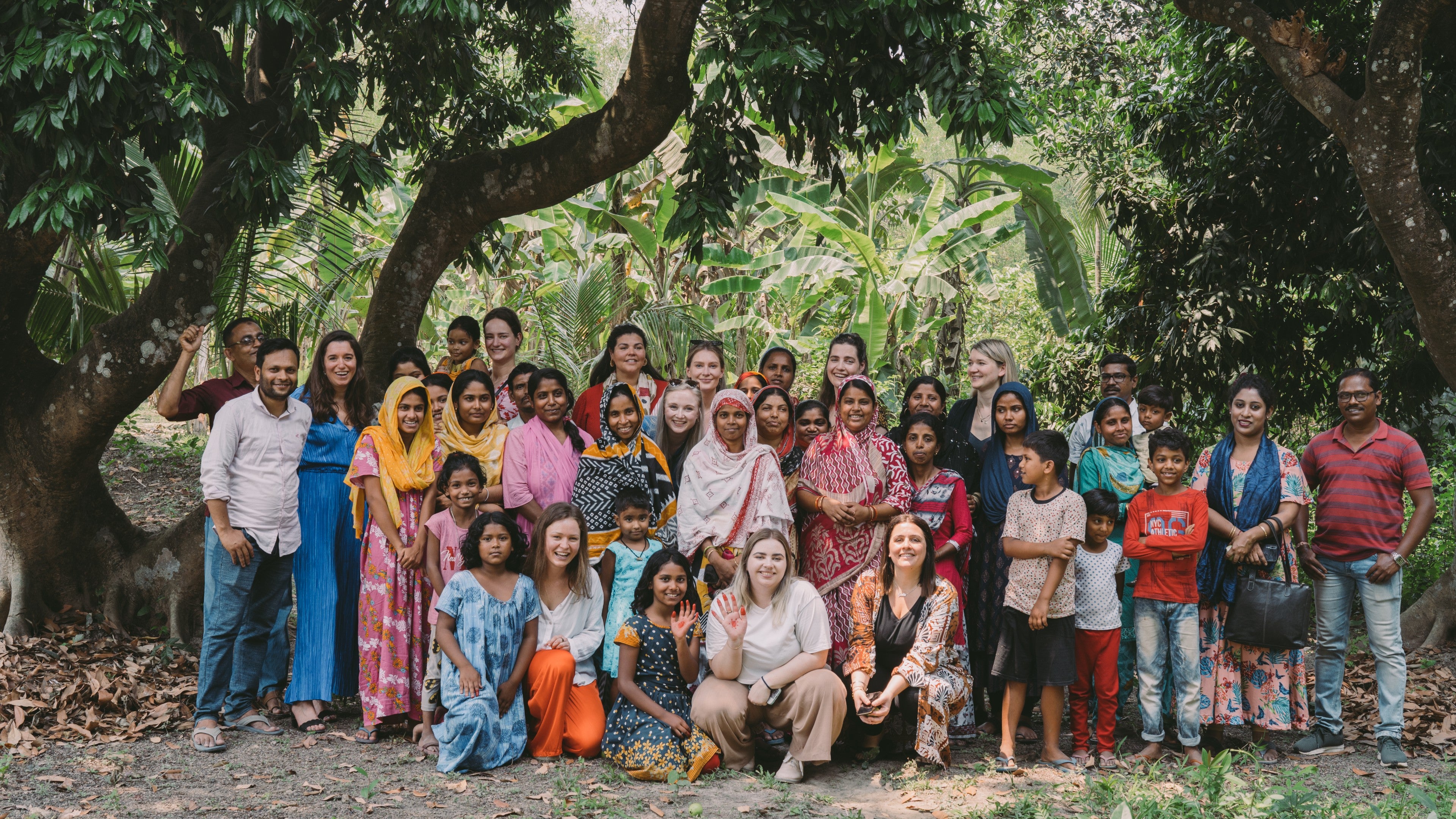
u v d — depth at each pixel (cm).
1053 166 1471
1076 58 1189
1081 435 591
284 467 506
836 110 615
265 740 495
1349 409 504
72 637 634
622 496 507
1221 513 502
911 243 1292
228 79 618
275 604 518
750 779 447
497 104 834
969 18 564
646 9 586
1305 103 580
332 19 650
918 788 439
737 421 499
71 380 613
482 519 476
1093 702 578
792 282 1316
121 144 516
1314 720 553
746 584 470
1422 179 688
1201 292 804
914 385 579
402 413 511
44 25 475
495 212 701
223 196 611
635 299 1360
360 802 409
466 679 456
